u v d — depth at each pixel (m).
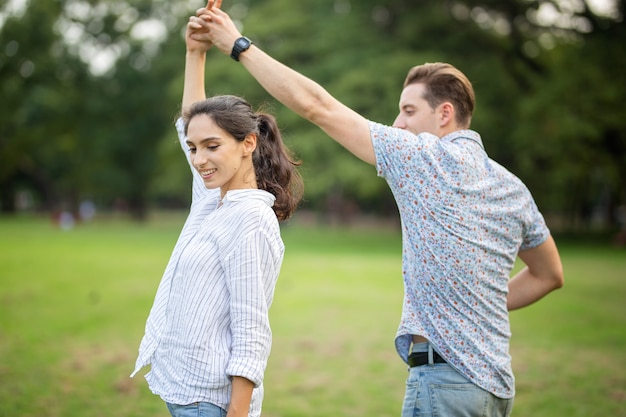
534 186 27.05
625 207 33.00
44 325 7.93
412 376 2.29
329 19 25.83
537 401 5.07
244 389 2.05
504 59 25.67
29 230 27.86
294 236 26.78
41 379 5.61
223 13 2.40
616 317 8.70
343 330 7.99
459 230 2.23
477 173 2.30
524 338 7.45
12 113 33.28
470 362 2.22
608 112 21.58
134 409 4.84
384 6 25.59
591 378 5.74
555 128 21.78
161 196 60.09
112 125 34.72
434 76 2.47
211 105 2.16
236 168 2.18
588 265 15.45
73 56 33.16
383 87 22.73
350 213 38.94
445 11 24.94
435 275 2.23
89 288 11.02
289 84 2.25
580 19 23.62
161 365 2.16
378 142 2.25
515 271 13.14
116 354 6.57
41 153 40.66
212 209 2.29
